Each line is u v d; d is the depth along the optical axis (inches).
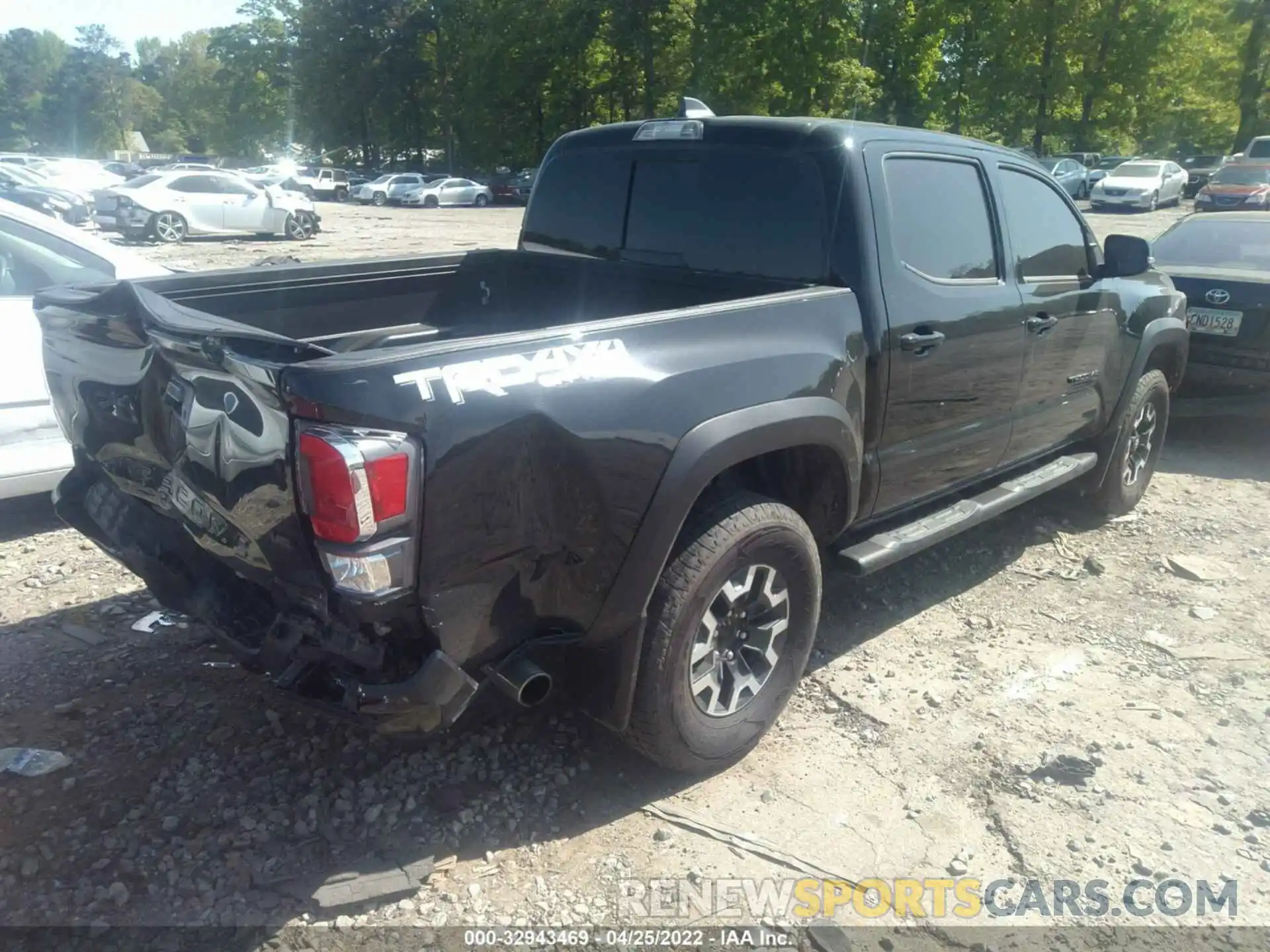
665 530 114.7
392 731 100.8
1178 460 278.2
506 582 105.2
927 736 141.9
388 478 93.1
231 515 105.5
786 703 139.1
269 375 94.0
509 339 104.3
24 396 193.2
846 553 149.5
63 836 115.8
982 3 1733.5
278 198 933.8
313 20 2684.5
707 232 154.8
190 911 105.8
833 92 1493.6
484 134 2234.3
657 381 113.7
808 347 130.9
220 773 128.0
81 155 5024.6
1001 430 174.6
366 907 107.6
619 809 125.1
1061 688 155.3
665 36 1817.2
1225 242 303.4
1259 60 1823.3
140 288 118.7
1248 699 152.8
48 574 183.3
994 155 170.9
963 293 157.6
